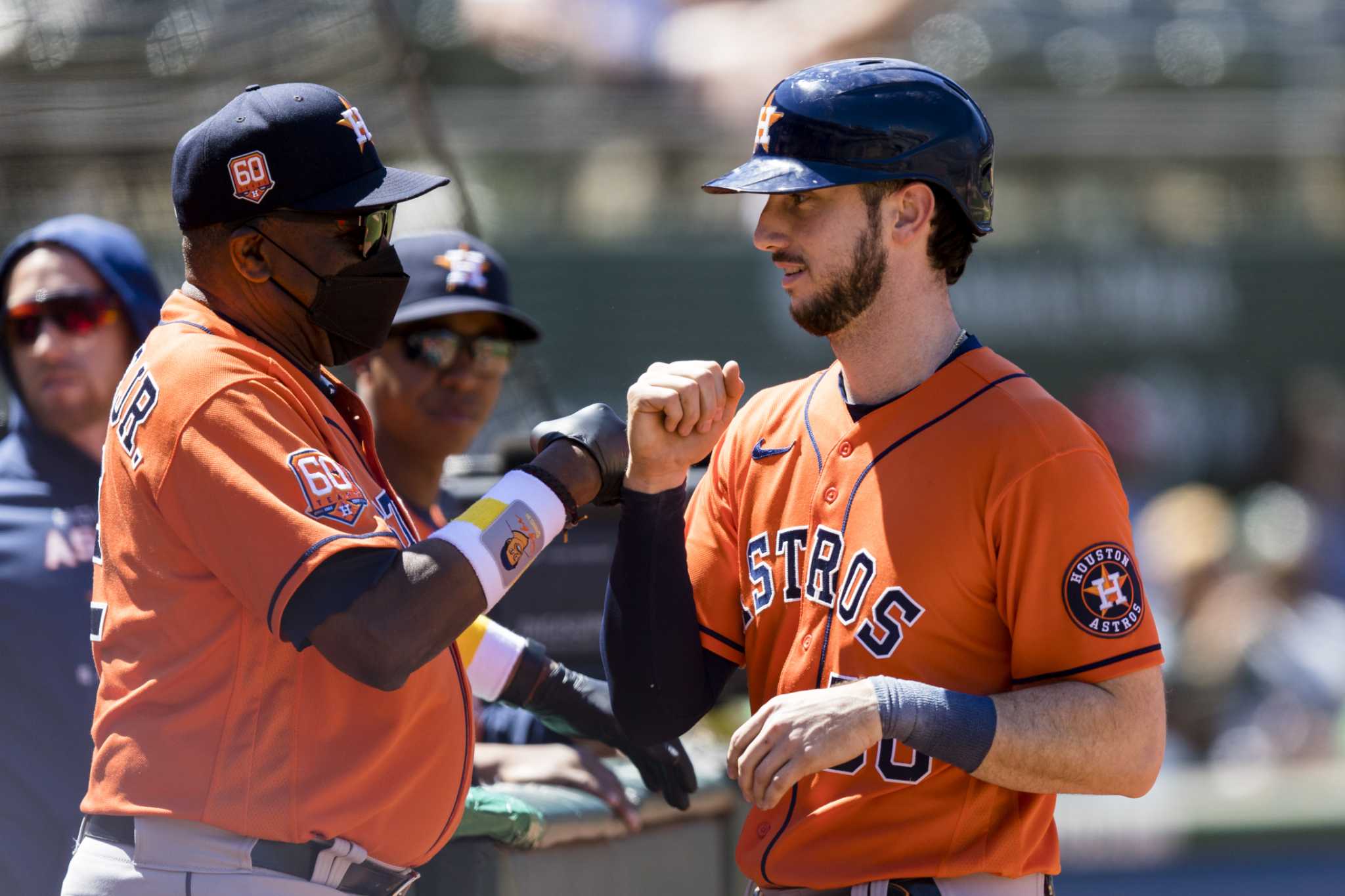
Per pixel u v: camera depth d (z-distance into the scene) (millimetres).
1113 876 18750
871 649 7668
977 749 7148
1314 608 26156
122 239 12180
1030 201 28703
